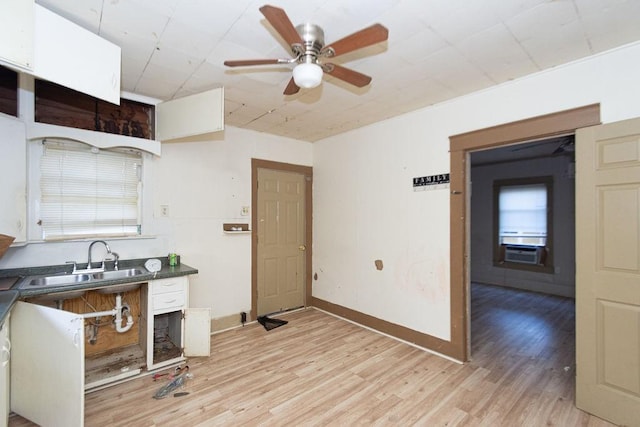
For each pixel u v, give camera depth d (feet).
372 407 7.08
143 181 9.86
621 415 6.34
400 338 10.90
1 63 4.76
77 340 5.84
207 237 11.43
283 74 7.89
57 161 8.27
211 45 6.59
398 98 9.38
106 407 6.97
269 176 13.51
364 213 12.30
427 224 10.11
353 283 12.76
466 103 9.12
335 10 5.34
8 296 6.09
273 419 6.64
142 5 5.30
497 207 20.24
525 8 5.31
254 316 12.84
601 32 6.02
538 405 7.15
